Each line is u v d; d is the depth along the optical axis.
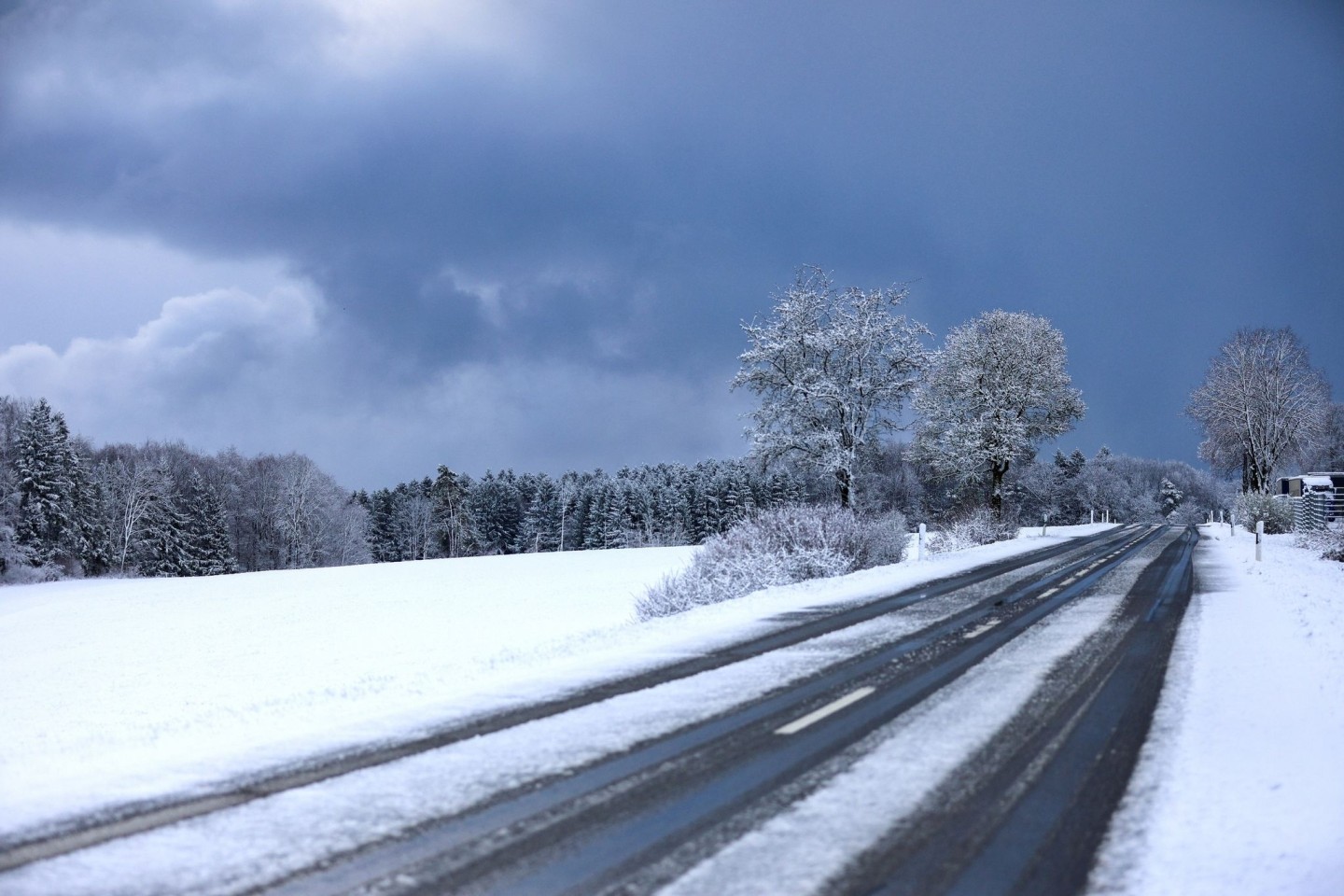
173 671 19.25
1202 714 8.66
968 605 17.50
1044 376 51.81
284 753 7.85
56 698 16.72
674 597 20.78
